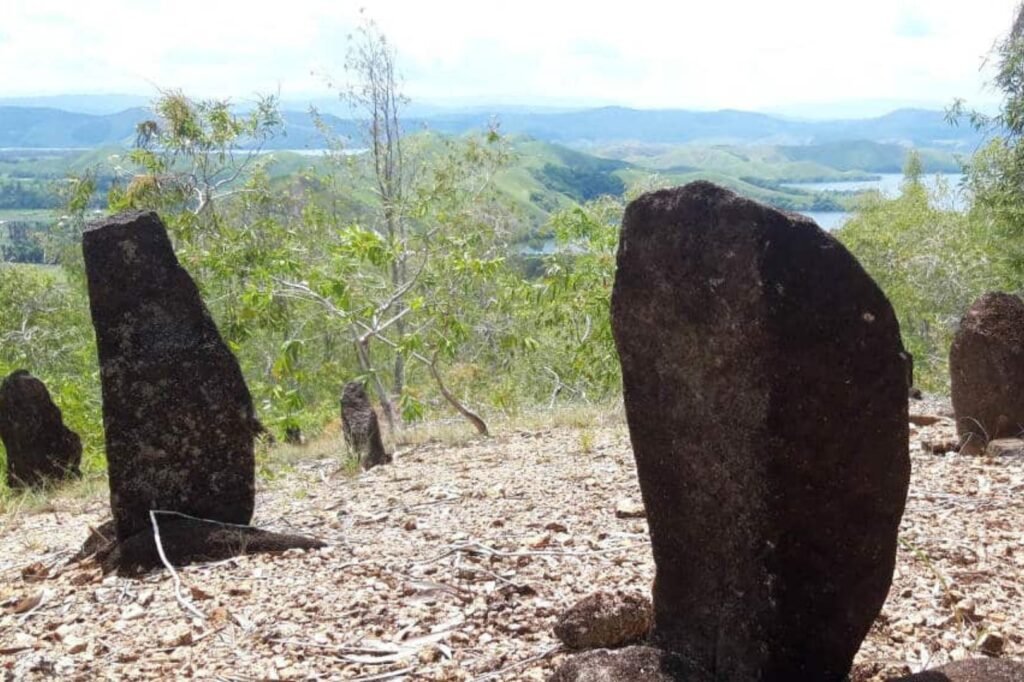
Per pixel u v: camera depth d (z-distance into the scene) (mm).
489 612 4520
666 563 3518
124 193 16562
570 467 8078
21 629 4898
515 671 3869
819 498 3123
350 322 13609
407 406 12828
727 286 3113
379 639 4316
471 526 6137
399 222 16797
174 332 6117
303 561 5543
